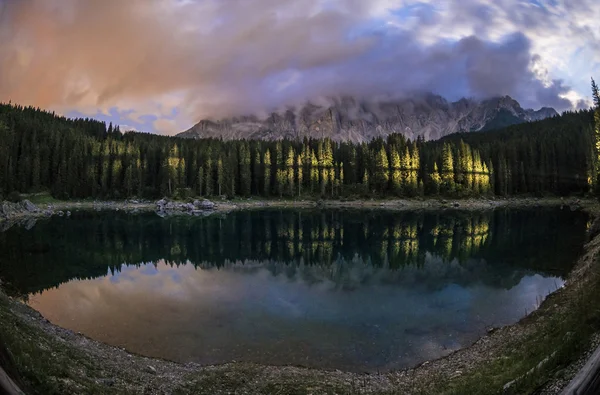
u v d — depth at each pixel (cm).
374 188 15288
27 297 3005
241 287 3456
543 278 3497
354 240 6356
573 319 1609
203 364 1891
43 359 1302
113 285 3528
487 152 15938
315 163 15862
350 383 1661
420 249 5397
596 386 776
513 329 2214
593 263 2972
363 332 2325
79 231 7394
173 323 2472
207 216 11000
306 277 3853
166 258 4969
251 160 16412
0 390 774
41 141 14988
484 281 3516
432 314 2642
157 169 15962
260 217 10662
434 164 14738
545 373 1123
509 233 6512
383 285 3491
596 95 8488
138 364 1808
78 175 14638
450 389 1441
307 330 2355
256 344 2139
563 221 7981
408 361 1934
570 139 15425
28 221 9069
